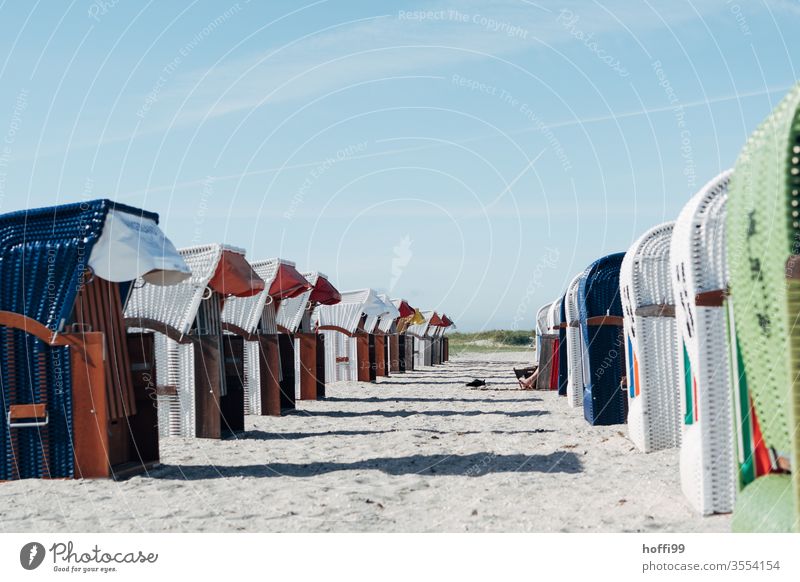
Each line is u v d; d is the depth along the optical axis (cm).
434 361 3347
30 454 742
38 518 593
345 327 2103
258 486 704
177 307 1011
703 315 559
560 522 559
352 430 1093
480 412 1323
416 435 1025
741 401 473
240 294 1056
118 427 784
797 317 377
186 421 1028
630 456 820
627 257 882
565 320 1639
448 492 669
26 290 743
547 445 920
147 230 780
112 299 776
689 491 592
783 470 455
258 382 1291
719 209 554
